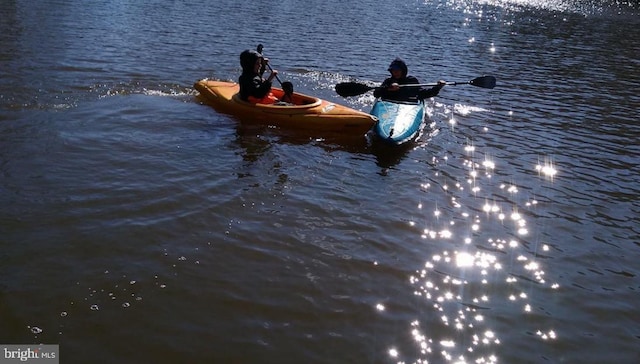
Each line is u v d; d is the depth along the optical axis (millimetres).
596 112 10250
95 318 3869
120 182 5883
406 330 3996
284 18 19625
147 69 10938
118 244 4742
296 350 3713
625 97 11562
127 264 4488
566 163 7496
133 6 19344
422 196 6188
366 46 15578
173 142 7203
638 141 8656
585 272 4895
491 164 7289
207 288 4285
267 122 8234
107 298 4074
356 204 5867
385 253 4973
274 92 9180
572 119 9695
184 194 5738
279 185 6180
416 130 8094
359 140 7859
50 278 4230
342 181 6438
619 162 7656
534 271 4867
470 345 3889
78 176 5941
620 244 5410
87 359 3512
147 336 3744
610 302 4477
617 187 6781
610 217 5965
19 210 5133
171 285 4281
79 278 4262
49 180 5785
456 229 5504
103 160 6414
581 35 20625
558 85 12367
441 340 3916
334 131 7996
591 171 7262
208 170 6402
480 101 10594
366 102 10078
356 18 21312
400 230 5398
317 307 4164
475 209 5969
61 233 4824
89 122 7668
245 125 8078
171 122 7965
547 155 7770
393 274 4668
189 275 4418
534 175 7012
